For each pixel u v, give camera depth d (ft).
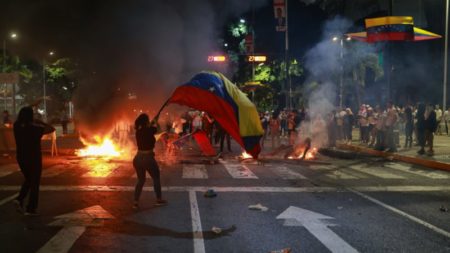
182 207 27.35
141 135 26.76
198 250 19.25
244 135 31.09
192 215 25.34
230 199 29.99
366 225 23.81
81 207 26.78
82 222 23.36
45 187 33.30
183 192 32.24
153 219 24.32
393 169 46.60
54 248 19.12
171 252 18.94
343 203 29.27
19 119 24.35
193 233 21.81
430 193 33.09
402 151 60.18
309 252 19.25
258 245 20.10
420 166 49.24
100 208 26.53
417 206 28.58
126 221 23.81
